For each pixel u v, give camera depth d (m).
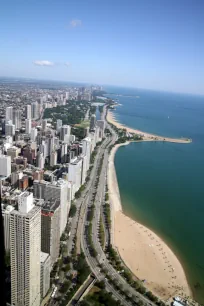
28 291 164.88
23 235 153.62
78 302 186.50
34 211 157.12
